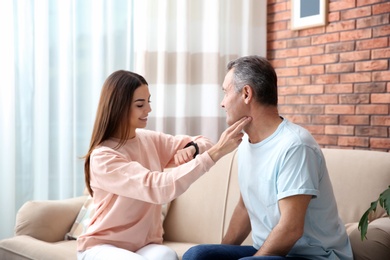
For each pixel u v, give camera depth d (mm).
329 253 1773
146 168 2105
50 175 3150
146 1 3318
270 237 1685
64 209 2740
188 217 2795
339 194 2381
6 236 2973
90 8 3236
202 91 3588
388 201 1776
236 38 3725
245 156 1894
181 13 3432
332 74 3229
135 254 1864
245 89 1800
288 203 1667
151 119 3434
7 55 2930
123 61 3375
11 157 2959
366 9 3020
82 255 1978
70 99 3137
